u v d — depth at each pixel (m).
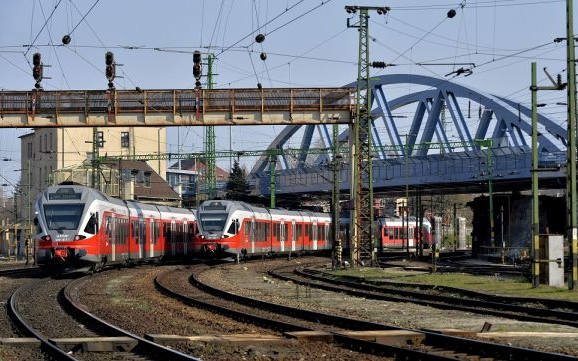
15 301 28.05
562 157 70.88
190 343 17.55
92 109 49.50
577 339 18.45
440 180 82.38
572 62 31.17
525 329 20.38
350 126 51.06
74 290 33.00
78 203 41.78
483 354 15.99
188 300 28.64
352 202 50.59
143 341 17.05
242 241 59.38
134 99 49.69
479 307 26.81
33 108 49.28
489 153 74.56
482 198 79.50
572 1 31.14
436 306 26.95
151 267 52.81
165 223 57.62
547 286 33.44
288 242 70.62
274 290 35.62
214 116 50.03
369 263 51.56
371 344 16.78
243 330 20.45
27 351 16.89
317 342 18.17
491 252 69.50
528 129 78.38
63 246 40.84
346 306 27.89
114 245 45.78
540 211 70.81
